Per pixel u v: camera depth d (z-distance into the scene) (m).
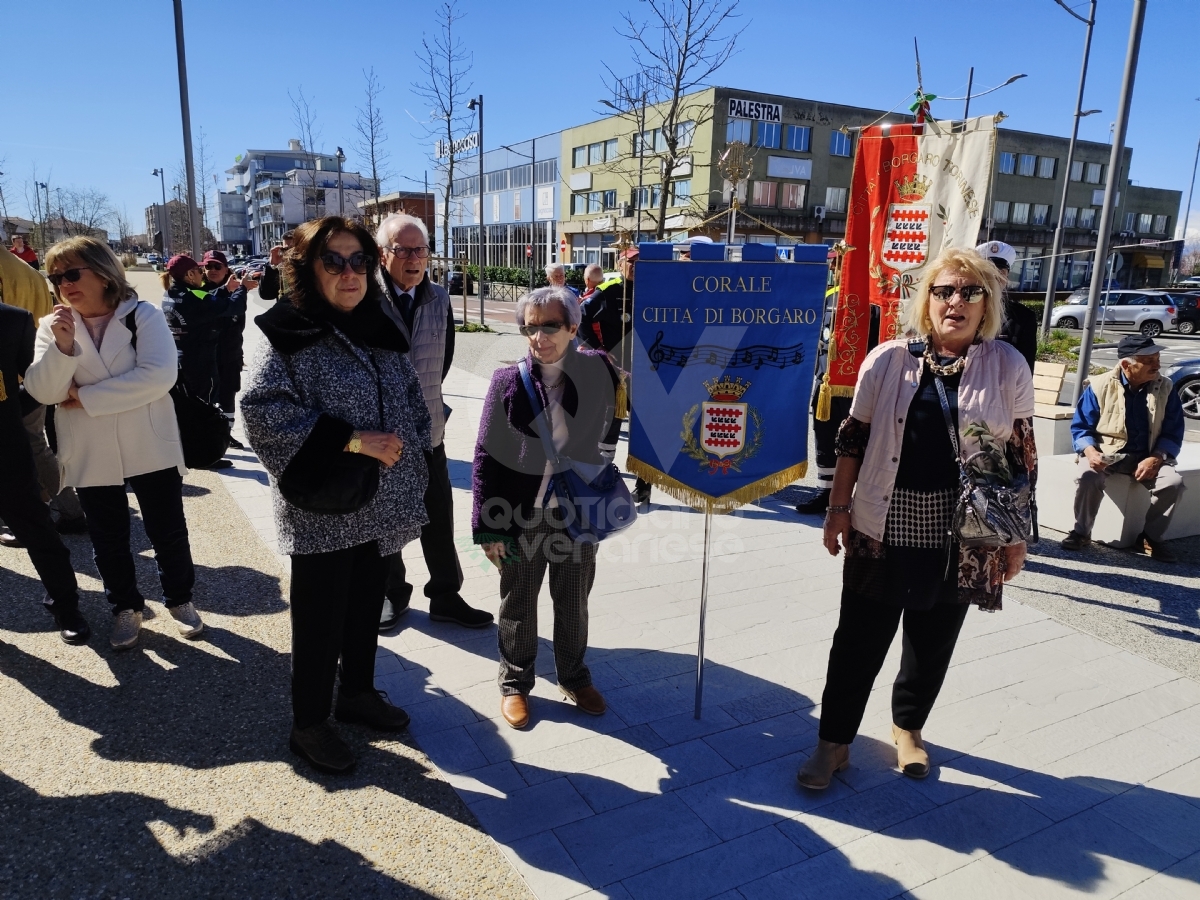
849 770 2.88
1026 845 2.51
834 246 4.27
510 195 53.44
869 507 2.56
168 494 3.49
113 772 2.69
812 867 2.39
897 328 4.36
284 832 2.44
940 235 4.21
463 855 2.39
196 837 2.40
